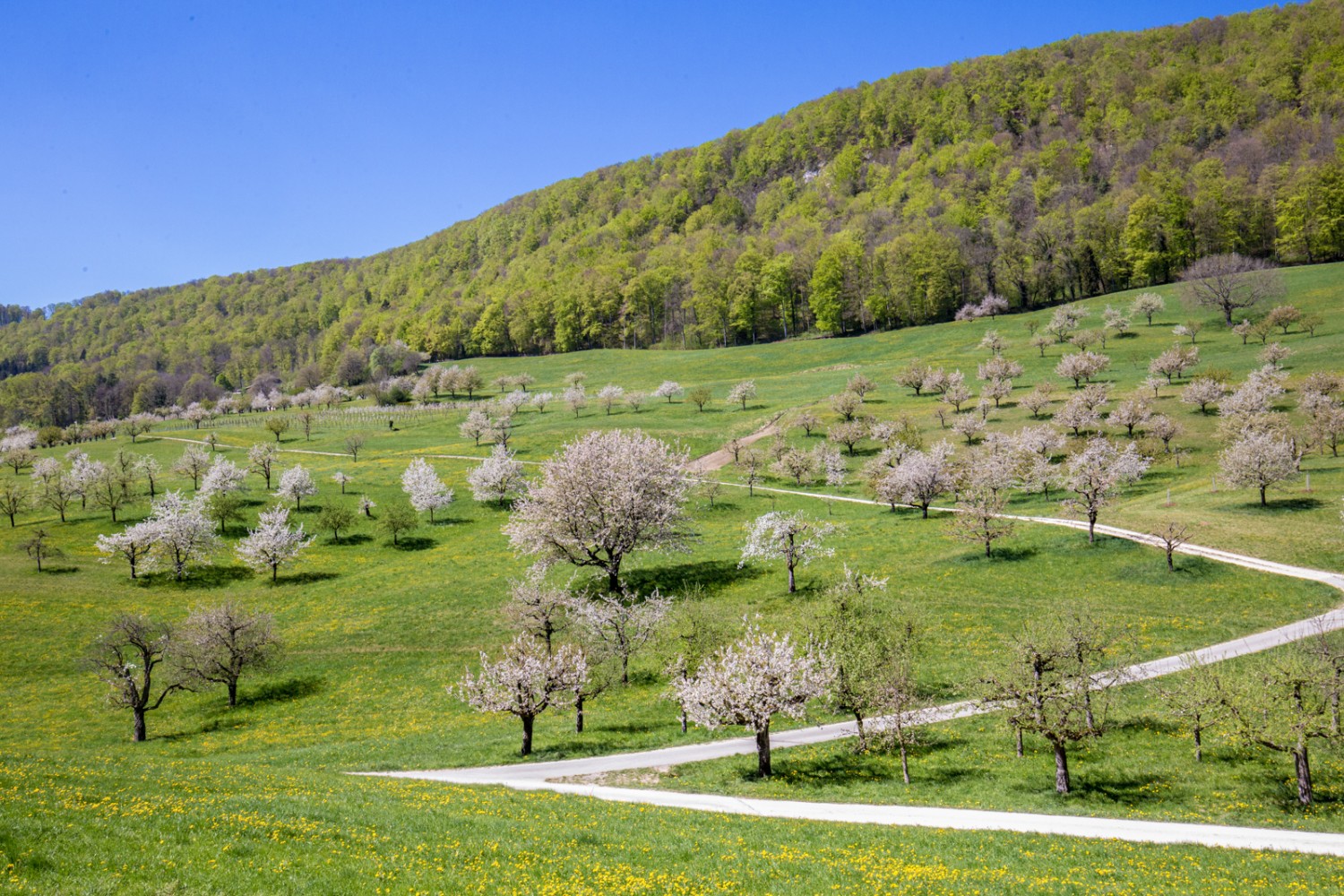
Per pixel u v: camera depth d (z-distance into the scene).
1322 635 38.84
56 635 67.44
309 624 69.69
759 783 35.59
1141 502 76.19
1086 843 26.67
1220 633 47.69
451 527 99.19
